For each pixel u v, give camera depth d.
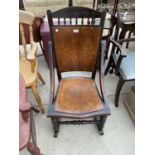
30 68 1.51
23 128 0.96
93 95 1.33
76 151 1.40
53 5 2.88
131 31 1.86
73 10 1.25
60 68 1.42
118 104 1.76
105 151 1.40
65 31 1.25
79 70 1.46
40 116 1.64
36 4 2.80
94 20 1.29
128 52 1.71
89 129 1.55
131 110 1.63
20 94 0.93
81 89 1.38
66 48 1.33
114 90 1.92
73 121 1.42
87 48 1.33
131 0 3.19
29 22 1.47
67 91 1.35
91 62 1.40
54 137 1.48
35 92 1.50
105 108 1.22
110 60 1.89
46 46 1.91
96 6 2.96
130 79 1.49
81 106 1.24
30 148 1.03
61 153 1.39
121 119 1.63
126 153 1.39
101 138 1.48
